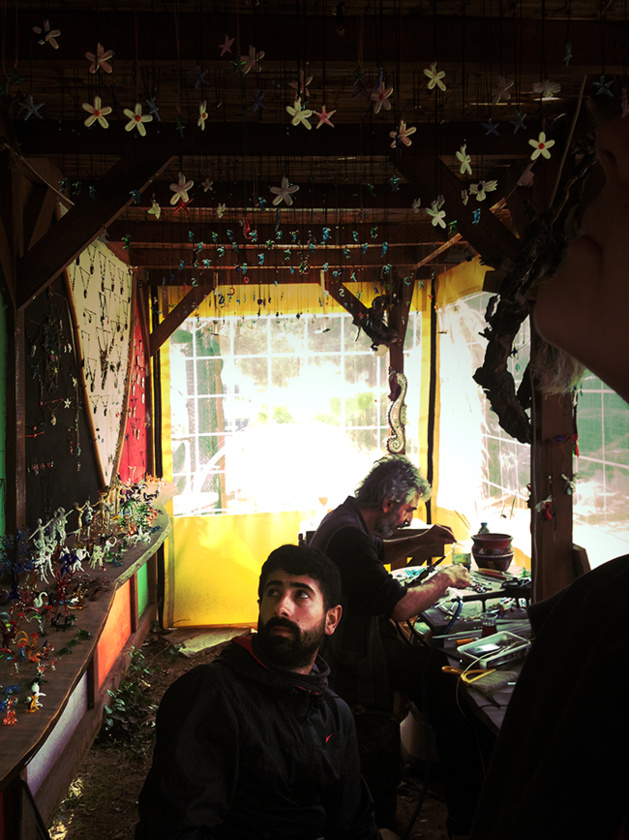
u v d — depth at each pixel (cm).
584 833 33
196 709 153
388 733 295
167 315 684
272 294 689
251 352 692
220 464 691
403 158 325
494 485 563
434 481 705
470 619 330
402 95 296
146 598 662
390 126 323
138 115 177
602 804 33
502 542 397
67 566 295
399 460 329
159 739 152
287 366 695
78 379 423
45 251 314
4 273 302
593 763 33
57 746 340
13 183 308
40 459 351
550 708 38
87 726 386
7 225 308
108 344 502
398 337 646
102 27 241
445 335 670
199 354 686
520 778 39
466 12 247
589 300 28
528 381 339
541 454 330
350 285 694
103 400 486
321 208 418
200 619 680
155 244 513
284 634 163
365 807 183
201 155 322
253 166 377
